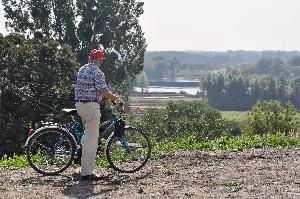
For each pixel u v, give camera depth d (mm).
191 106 89438
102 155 12977
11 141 46625
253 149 15023
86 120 10750
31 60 53500
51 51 55812
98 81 10672
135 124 76188
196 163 12547
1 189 9953
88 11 77312
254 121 74875
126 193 9625
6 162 13805
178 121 78562
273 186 10117
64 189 9977
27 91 50219
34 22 78312
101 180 10766
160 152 13766
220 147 15391
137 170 11594
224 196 9344
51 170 11133
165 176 11094
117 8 79562
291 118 73750
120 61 80688
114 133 11461
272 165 12281
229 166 12172
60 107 53844
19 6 78375
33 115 47406
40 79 53562
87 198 9289
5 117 46312
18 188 10047
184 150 14641
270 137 17469
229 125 89188
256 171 11562
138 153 11992
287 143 16406
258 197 9250
